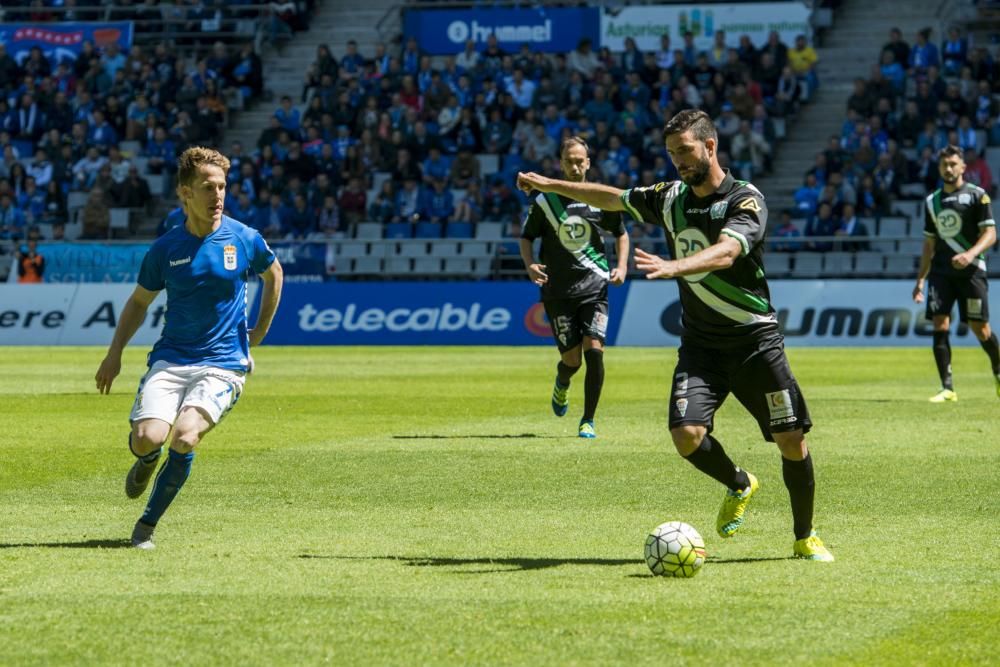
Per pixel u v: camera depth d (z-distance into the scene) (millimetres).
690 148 13531
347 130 73750
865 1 82000
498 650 10383
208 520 16703
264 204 69438
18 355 54375
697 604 11945
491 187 68625
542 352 55719
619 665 10000
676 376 14438
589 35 77625
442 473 20922
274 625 11156
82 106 77938
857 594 12359
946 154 32500
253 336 16047
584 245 26125
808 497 14164
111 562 13898
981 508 17625
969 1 78562
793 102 74500
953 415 29875
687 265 12680
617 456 22938
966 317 33094
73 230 72375
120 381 40344
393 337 62250
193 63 84312
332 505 17906
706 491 19094
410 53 77625
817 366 46750
